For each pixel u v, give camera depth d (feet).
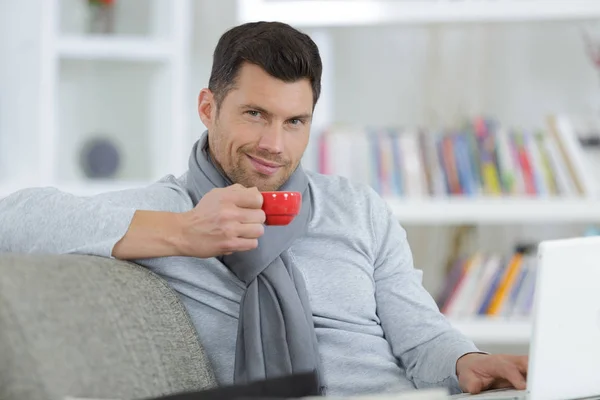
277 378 5.55
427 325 7.80
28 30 13.75
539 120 14.96
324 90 15.08
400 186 13.20
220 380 7.32
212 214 6.67
